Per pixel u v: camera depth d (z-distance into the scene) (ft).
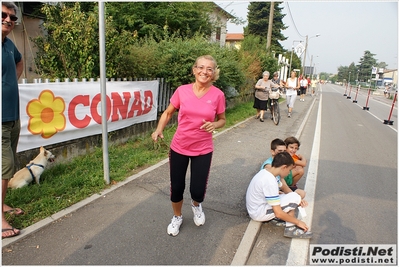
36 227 10.00
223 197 13.16
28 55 29.22
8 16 9.14
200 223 10.64
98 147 17.99
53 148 15.03
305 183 15.92
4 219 9.57
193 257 9.11
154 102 23.16
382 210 13.15
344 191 15.08
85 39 17.69
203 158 9.55
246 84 45.14
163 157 18.02
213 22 43.09
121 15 31.89
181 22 36.09
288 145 13.56
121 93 19.27
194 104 8.98
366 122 39.58
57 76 18.66
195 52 24.48
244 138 24.62
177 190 9.80
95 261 8.68
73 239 9.62
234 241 10.00
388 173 18.21
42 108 14.14
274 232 11.01
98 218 10.92
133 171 15.57
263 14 119.85
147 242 9.68
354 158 21.24
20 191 11.89
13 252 8.85
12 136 10.10
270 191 10.37
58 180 13.44
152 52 22.12
